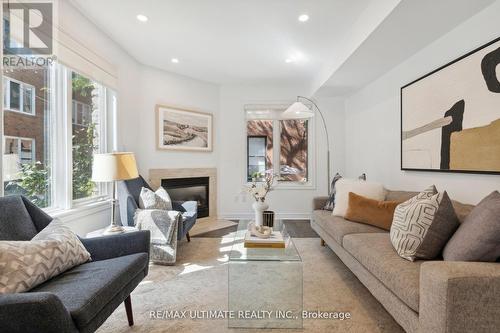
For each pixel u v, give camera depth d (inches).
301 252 116.6
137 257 64.4
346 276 91.9
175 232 102.2
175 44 123.0
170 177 160.1
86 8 94.6
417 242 59.8
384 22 81.5
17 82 76.1
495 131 69.2
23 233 57.9
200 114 174.6
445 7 73.4
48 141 88.2
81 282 50.9
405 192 100.1
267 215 94.9
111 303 52.4
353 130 171.2
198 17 100.0
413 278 52.1
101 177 86.0
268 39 117.4
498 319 40.0
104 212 113.1
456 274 40.7
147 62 145.3
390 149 125.3
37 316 36.1
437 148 90.9
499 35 69.7
